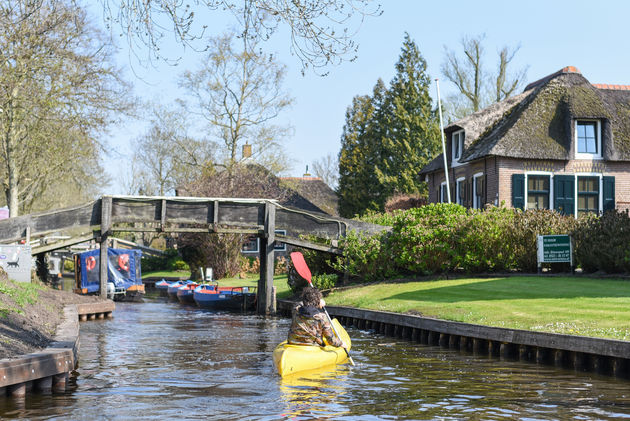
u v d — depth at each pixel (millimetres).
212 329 19953
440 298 19625
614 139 30672
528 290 19141
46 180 41094
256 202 26484
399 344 16078
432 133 48219
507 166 30078
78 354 13812
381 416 8414
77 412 8555
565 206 30359
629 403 9195
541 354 12875
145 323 21953
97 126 26500
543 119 30672
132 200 26000
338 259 27094
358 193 50938
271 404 9086
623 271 21141
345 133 55875
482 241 24609
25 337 11109
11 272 21391
